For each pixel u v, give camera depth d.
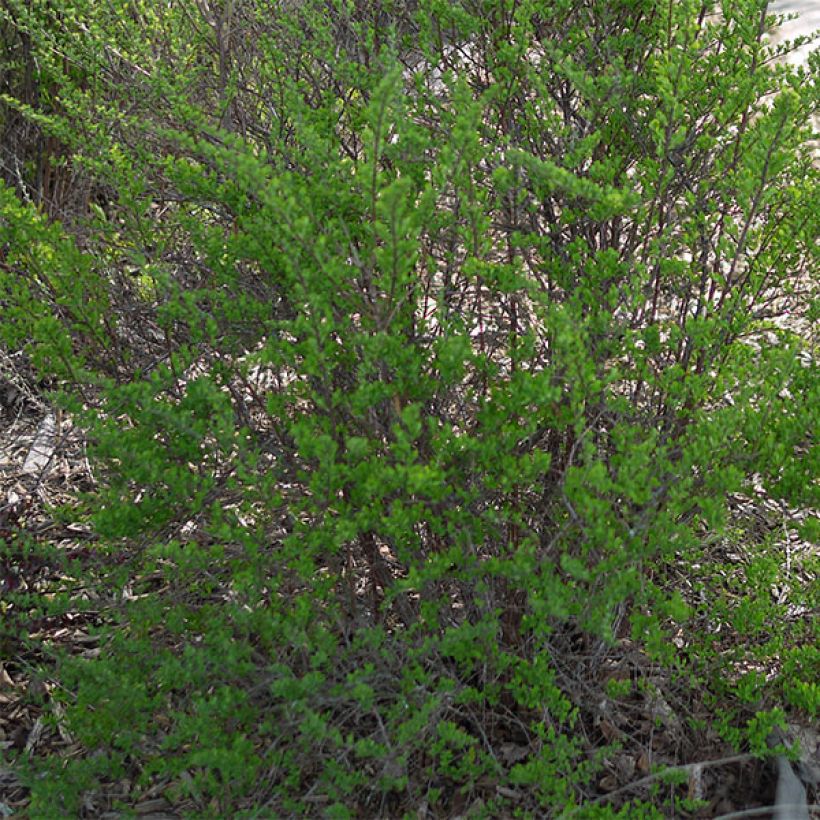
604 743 2.33
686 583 2.56
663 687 2.36
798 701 2.12
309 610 2.07
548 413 2.14
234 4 3.13
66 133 2.93
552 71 2.62
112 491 2.19
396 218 1.85
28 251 2.40
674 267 2.25
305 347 2.09
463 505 2.13
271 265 2.26
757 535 2.73
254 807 1.99
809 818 2.10
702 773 2.24
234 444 2.10
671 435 2.36
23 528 2.94
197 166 2.38
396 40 2.57
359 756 2.03
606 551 2.04
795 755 2.05
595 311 2.23
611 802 2.13
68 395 2.21
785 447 2.08
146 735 2.22
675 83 2.23
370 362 2.01
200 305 2.58
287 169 2.56
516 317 2.46
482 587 2.12
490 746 2.29
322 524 2.16
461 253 2.43
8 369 3.63
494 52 2.58
